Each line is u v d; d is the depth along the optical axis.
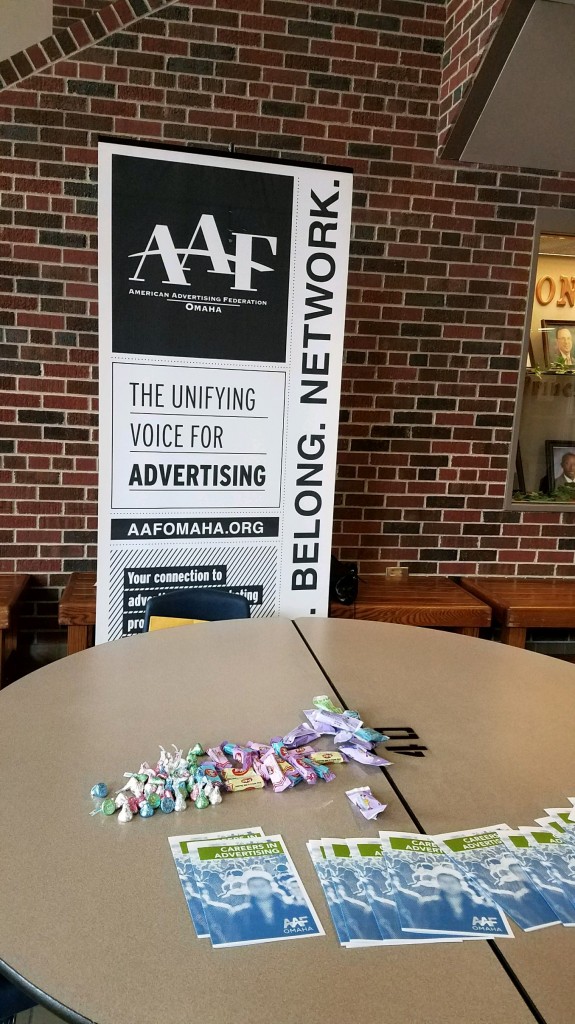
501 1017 0.86
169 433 2.67
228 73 3.12
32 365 3.13
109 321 2.55
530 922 1.03
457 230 3.39
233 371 2.69
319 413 2.81
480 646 2.22
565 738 1.61
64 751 1.45
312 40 3.17
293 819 1.26
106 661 1.96
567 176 3.44
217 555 2.79
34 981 0.89
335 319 2.76
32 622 3.29
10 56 2.95
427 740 1.58
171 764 1.37
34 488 3.21
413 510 3.56
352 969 0.93
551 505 3.63
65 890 1.05
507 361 3.52
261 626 2.32
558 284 3.56
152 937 0.97
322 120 3.22
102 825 1.22
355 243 3.32
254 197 2.61
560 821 1.28
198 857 1.14
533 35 2.80
